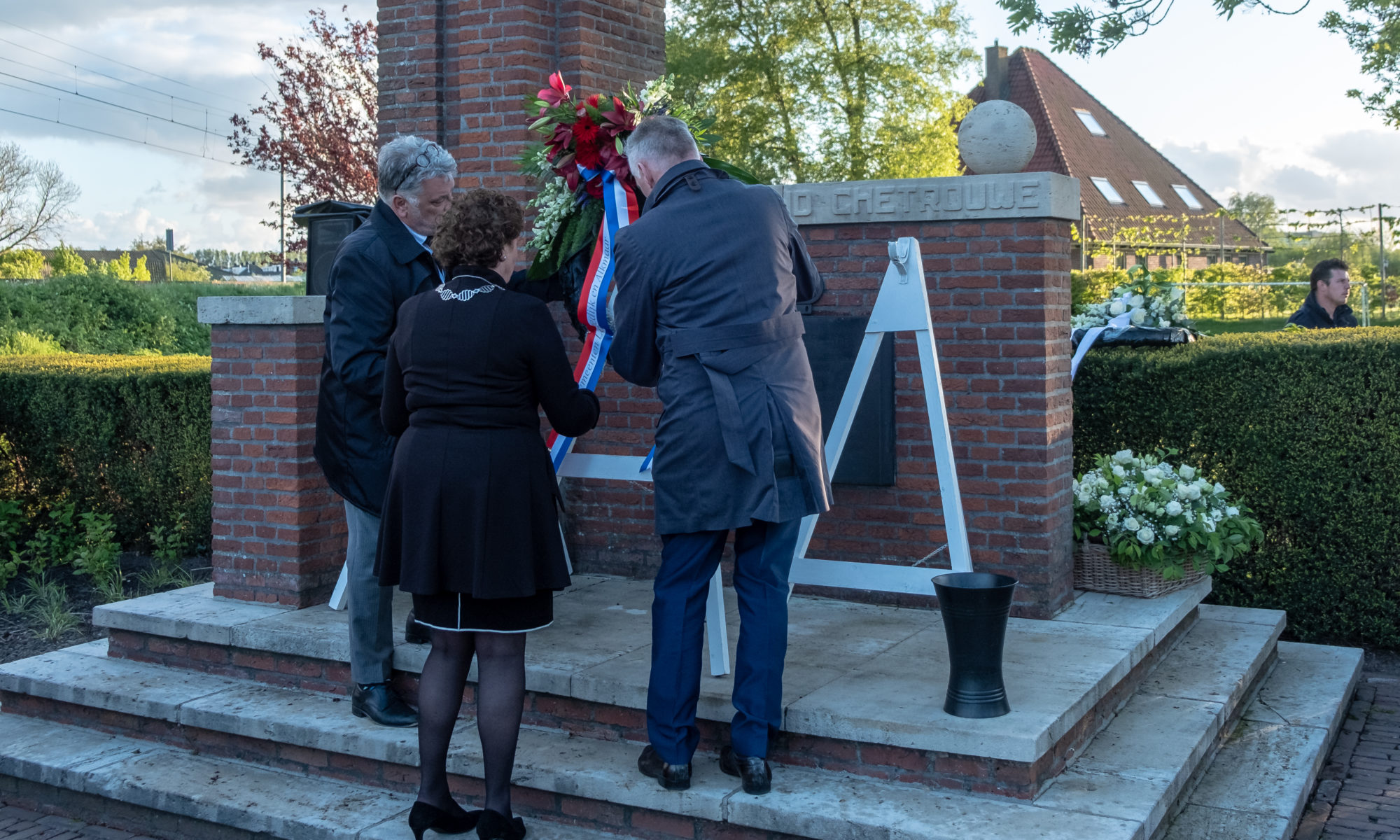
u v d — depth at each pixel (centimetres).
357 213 545
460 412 307
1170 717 372
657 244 303
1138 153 3753
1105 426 564
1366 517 529
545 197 391
